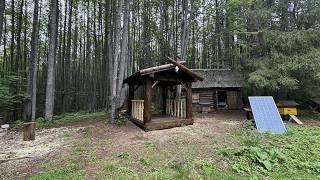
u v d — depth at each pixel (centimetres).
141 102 1083
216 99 1738
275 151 667
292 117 1246
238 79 1759
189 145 748
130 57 2161
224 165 598
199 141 794
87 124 1235
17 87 1580
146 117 980
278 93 1605
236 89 1766
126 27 1320
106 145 778
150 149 709
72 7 2431
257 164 612
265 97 1129
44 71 2406
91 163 605
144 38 2373
